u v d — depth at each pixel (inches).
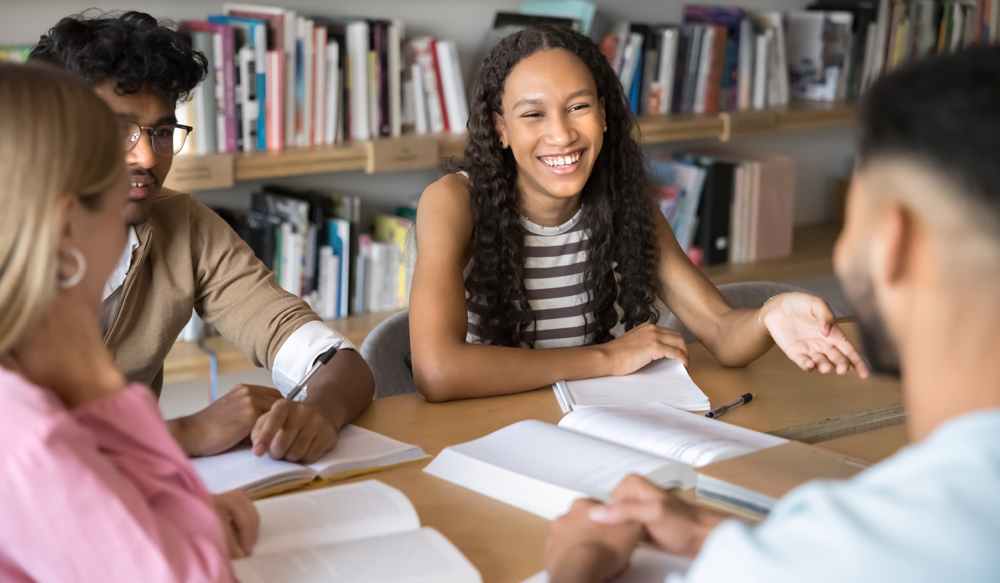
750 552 19.1
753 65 126.6
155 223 56.2
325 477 41.6
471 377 53.3
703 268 122.4
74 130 24.3
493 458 42.2
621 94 66.2
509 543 35.6
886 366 22.4
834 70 132.6
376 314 102.7
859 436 48.2
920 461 18.6
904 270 20.2
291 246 95.4
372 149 94.7
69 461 23.5
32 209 23.3
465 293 65.3
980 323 19.2
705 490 38.7
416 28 108.7
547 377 54.8
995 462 17.6
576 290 67.8
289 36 92.4
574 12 111.0
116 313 54.4
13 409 23.6
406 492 40.3
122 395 26.7
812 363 54.6
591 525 31.4
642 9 125.3
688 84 120.4
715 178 120.7
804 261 126.5
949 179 18.8
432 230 60.4
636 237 67.6
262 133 92.6
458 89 104.8
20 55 81.0
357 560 32.4
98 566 24.0
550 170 61.5
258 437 41.9
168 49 52.4
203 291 58.6
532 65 60.4
